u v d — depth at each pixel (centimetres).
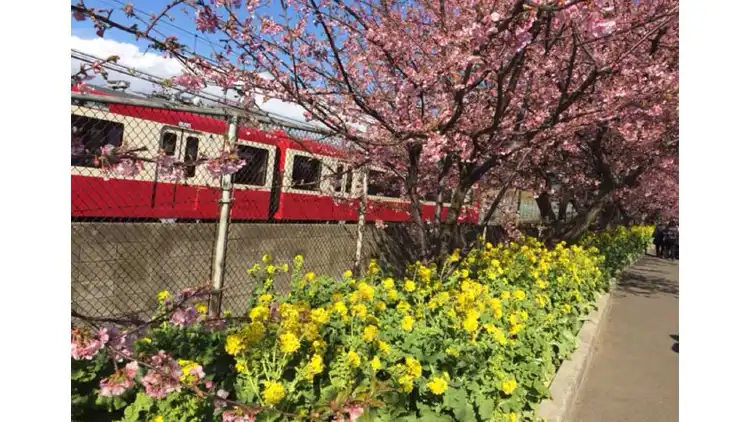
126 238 597
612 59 518
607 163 1051
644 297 1223
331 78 471
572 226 1142
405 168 648
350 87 451
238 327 360
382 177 877
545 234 1380
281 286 749
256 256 717
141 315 597
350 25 501
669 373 620
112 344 189
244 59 441
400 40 494
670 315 1004
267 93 442
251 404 214
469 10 417
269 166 1002
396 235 966
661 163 1152
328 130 484
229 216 451
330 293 454
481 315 413
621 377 594
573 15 327
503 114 478
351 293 412
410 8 568
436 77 456
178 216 834
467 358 346
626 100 559
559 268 784
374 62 557
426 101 532
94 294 568
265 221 1009
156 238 628
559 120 532
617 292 1270
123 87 433
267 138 971
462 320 390
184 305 271
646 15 622
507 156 550
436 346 354
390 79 527
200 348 312
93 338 180
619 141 1076
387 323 372
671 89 565
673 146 1057
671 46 680
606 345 735
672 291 1374
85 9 222
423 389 298
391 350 323
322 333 326
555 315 610
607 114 582
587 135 988
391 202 864
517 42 353
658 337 806
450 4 505
